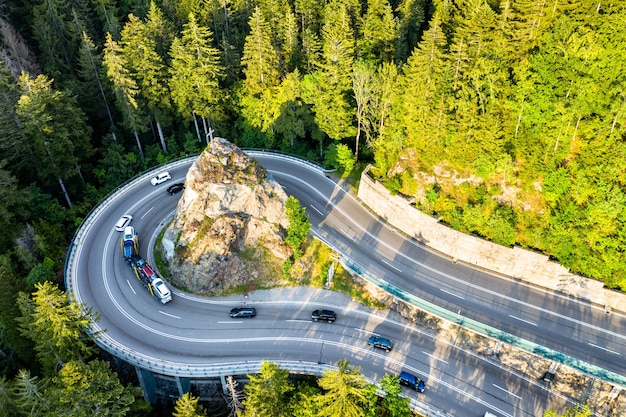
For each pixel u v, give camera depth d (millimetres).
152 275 57094
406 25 75062
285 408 44156
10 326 49281
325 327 54625
